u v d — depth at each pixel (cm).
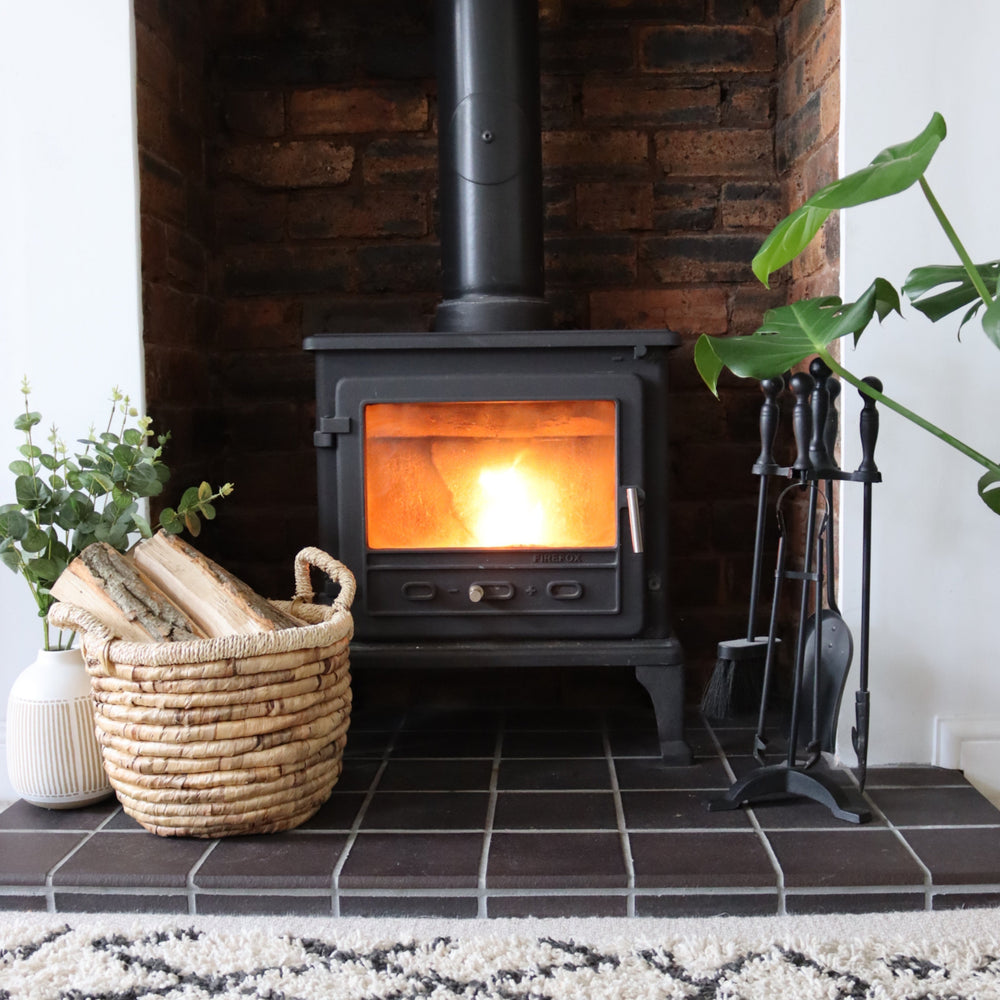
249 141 226
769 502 227
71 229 180
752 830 156
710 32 221
